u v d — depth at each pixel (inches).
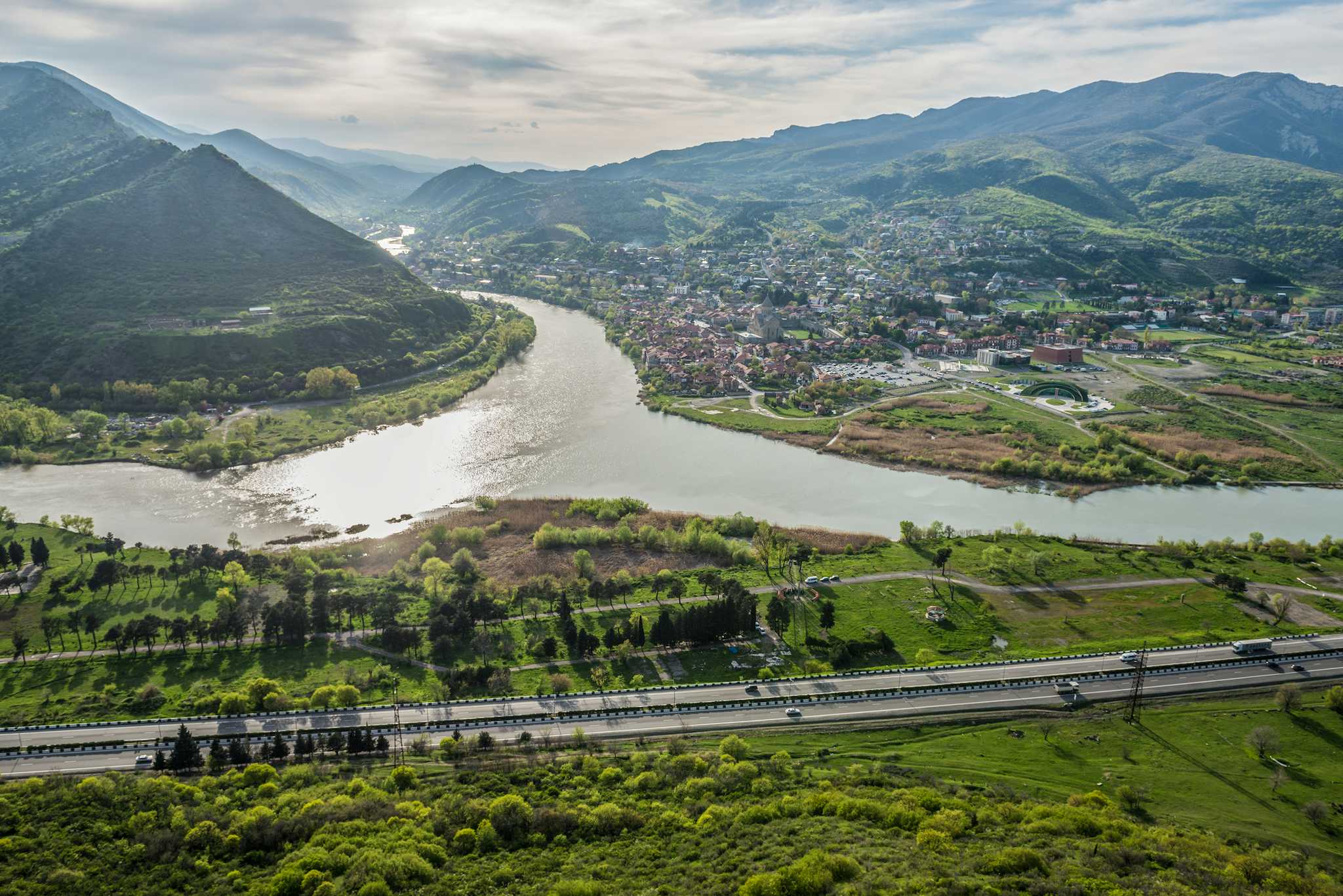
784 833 4931.1
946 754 6092.5
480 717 6673.2
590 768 5910.4
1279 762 5994.1
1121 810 5339.6
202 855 4977.9
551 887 4485.7
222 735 6432.1
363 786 5625.0
